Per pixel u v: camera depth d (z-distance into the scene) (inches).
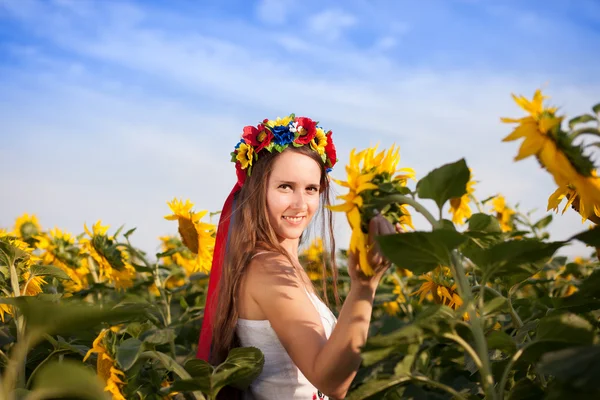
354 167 62.4
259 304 93.7
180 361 132.3
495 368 72.2
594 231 55.5
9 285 107.7
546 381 75.9
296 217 103.0
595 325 72.8
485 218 65.5
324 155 106.8
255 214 101.5
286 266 95.3
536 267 60.1
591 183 52.2
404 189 62.1
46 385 56.0
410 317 165.0
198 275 159.5
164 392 75.0
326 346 78.4
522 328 78.5
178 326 137.3
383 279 179.6
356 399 63.2
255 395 94.7
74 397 68.7
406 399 93.8
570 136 51.6
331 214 117.5
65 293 148.8
